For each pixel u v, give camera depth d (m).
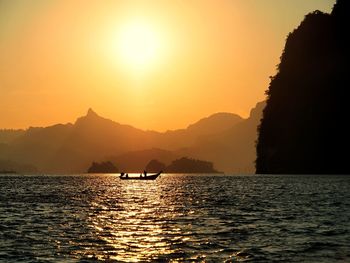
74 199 147.12
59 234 72.19
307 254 57.25
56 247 61.59
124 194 175.38
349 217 92.75
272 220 88.38
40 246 62.25
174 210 109.81
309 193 163.75
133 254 57.25
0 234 71.88
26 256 56.28
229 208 112.75
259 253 57.75
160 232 74.12
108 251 59.09
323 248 60.72
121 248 60.94
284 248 60.66
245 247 61.22
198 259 54.59
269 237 68.81
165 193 180.38
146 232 74.19
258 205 120.00
